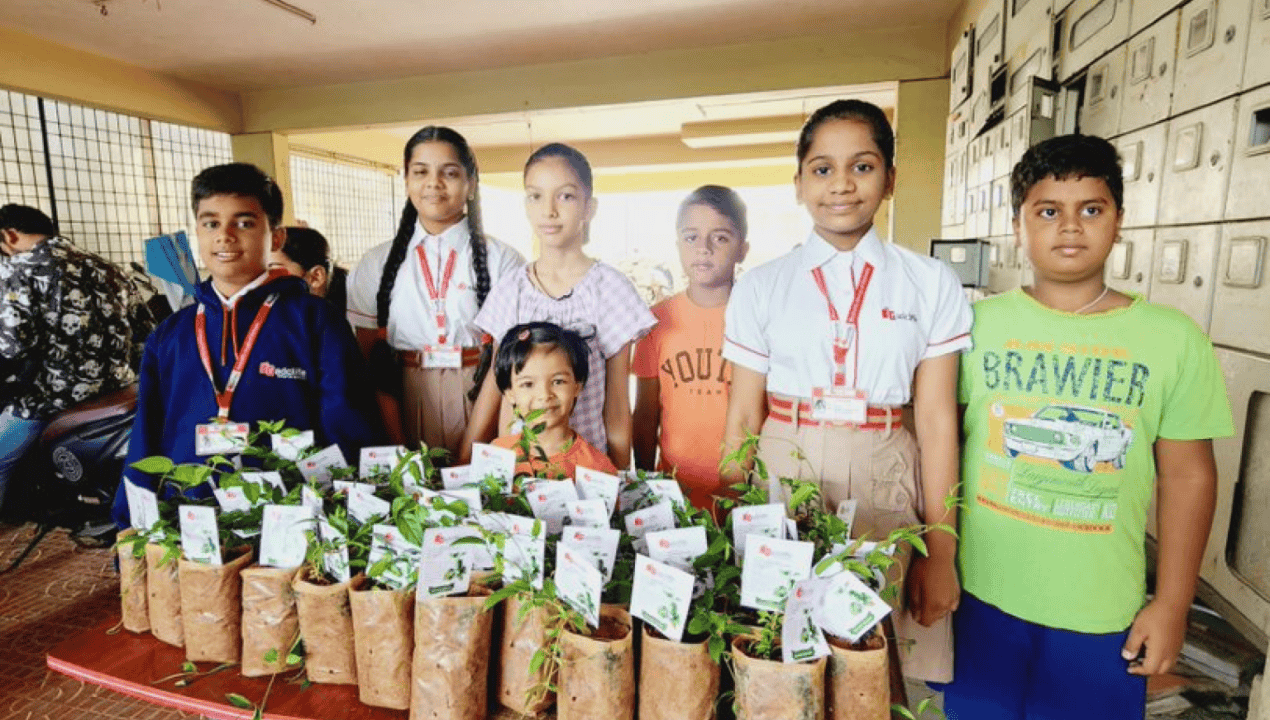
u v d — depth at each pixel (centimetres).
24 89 437
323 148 718
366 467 112
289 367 141
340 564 92
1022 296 122
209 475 108
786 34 476
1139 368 112
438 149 170
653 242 1319
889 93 545
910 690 130
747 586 80
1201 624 185
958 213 384
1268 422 155
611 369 159
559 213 151
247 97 621
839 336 121
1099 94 227
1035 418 118
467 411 182
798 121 744
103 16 419
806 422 124
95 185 490
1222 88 165
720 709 83
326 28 455
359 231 784
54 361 261
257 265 142
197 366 137
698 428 177
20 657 126
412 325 180
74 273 265
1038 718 122
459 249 180
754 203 1164
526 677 87
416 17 439
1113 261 222
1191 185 177
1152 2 195
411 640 88
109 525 241
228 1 403
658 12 435
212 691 92
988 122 314
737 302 133
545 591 84
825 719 78
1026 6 281
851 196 116
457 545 85
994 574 123
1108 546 116
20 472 258
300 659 92
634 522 95
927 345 123
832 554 83
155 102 536
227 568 95
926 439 124
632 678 81
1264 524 157
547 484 97
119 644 102
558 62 539
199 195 136
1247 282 157
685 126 775
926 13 437
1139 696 118
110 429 250
